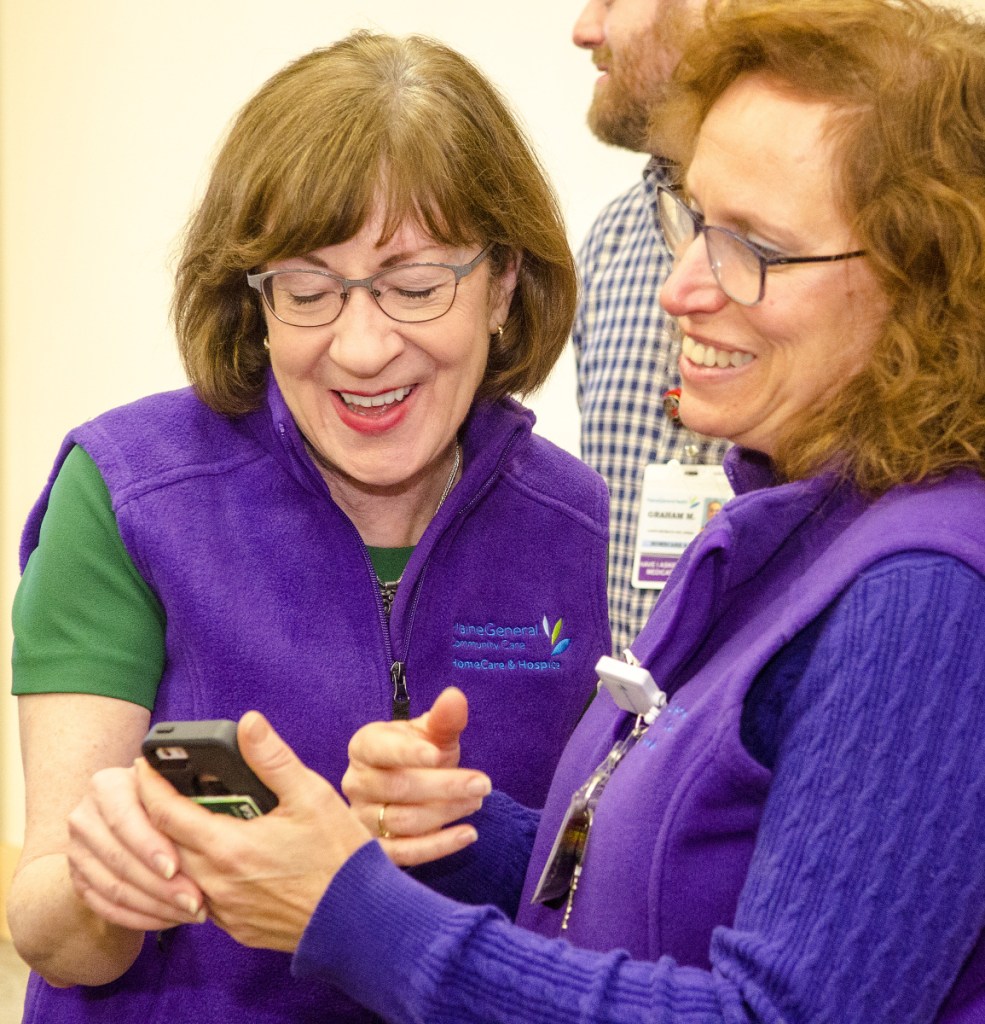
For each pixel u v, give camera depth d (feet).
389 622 3.97
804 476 3.00
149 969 3.74
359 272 3.58
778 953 2.35
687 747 2.84
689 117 3.18
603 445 7.79
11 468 12.48
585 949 3.01
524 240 3.91
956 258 2.72
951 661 2.40
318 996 3.73
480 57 10.05
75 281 11.94
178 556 3.67
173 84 11.19
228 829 2.72
